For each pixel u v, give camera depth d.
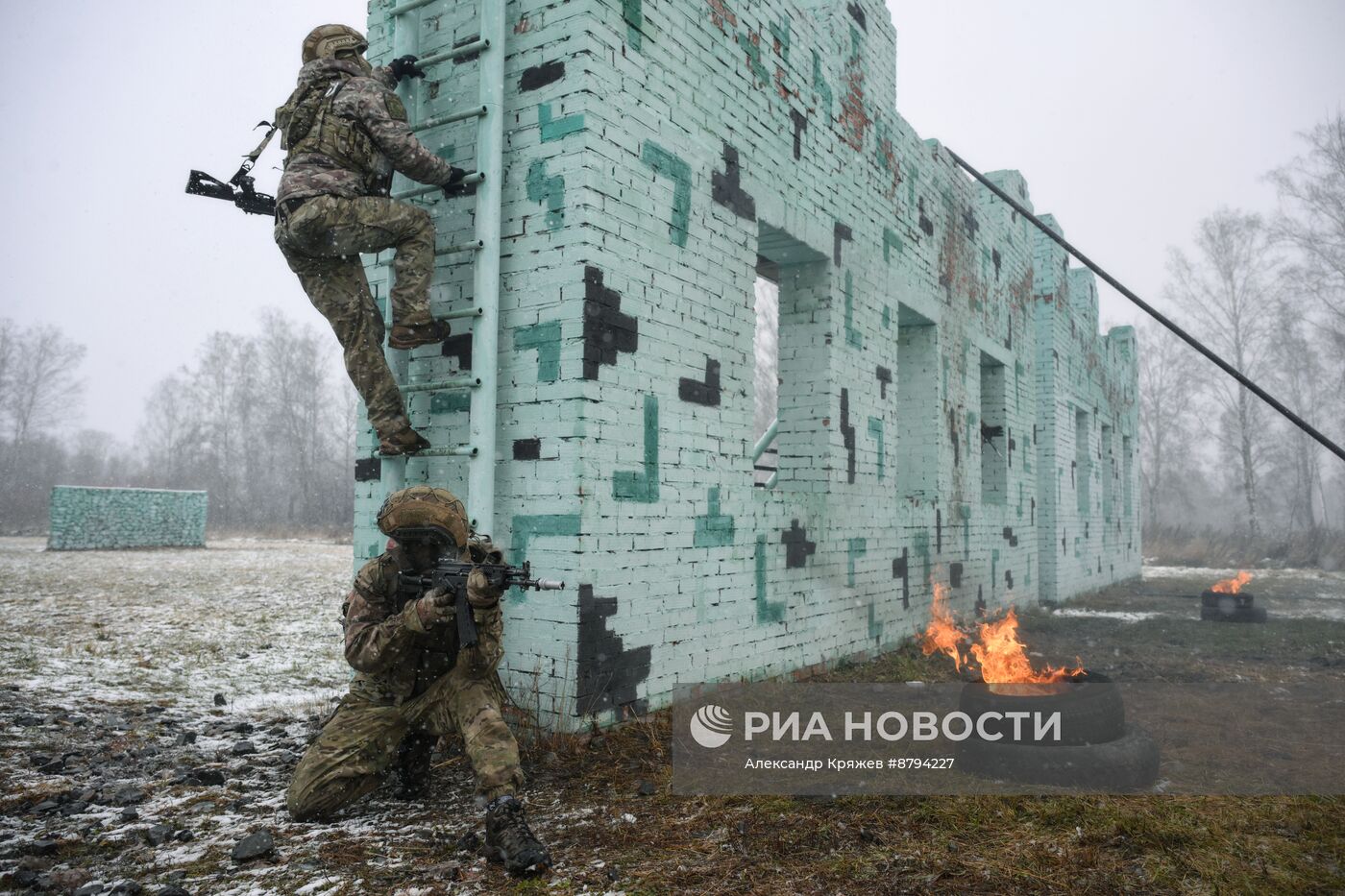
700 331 5.52
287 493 55.41
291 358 53.28
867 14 8.22
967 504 10.04
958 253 10.17
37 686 5.77
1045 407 14.04
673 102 5.39
